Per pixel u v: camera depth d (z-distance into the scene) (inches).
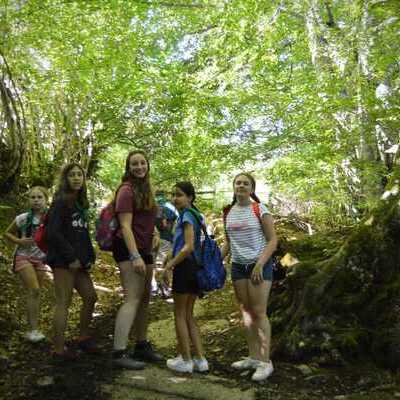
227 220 164.7
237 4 323.6
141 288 160.7
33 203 176.9
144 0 351.9
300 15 342.6
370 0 264.5
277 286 205.2
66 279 158.9
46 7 276.7
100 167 458.0
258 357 161.6
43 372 151.8
